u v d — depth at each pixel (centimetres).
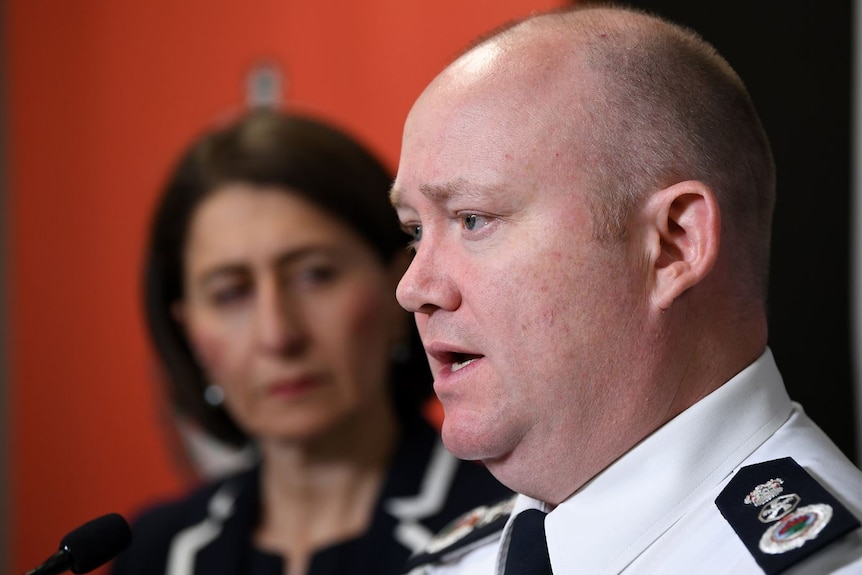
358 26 577
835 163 477
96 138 662
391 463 434
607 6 270
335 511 433
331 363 427
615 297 238
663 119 244
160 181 639
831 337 478
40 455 690
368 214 434
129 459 658
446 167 242
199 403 486
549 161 238
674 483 238
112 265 659
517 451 247
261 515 450
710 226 239
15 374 699
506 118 241
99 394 668
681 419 241
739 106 256
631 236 240
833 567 204
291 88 598
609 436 242
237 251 428
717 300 245
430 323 251
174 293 468
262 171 427
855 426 475
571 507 245
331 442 434
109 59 657
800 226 483
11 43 688
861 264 471
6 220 696
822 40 480
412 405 453
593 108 242
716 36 483
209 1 624
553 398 240
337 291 430
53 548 690
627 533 238
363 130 577
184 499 471
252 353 429
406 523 414
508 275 239
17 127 688
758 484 228
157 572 449
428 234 250
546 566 245
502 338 240
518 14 524
